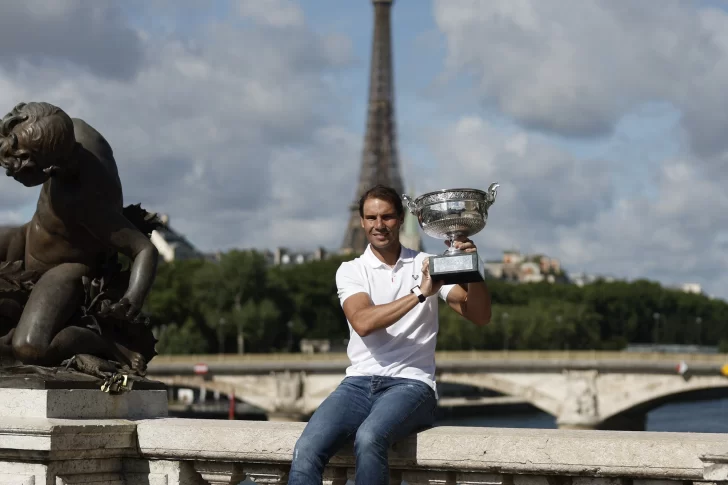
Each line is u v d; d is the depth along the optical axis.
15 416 8.82
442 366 87.75
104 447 8.59
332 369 89.25
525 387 86.81
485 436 7.60
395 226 8.31
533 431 7.85
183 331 128.62
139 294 9.63
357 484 7.55
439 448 7.68
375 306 7.92
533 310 160.38
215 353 141.62
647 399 83.12
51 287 9.50
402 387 7.95
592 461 7.23
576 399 84.69
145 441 8.74
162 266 142.88
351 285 8.23
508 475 7.59
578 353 85.31
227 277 140.75
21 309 9.69
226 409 115.50
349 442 8.02
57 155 9.23
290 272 162.88
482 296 8.10
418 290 7.79
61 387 8.90
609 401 84.38
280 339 151.25
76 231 9.70
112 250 10.05
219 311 137.75
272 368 90.56
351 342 8.27
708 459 6.80
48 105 9.28
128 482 8.85
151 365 93.19
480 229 7.97
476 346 146.75
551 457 7.36
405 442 7.79
